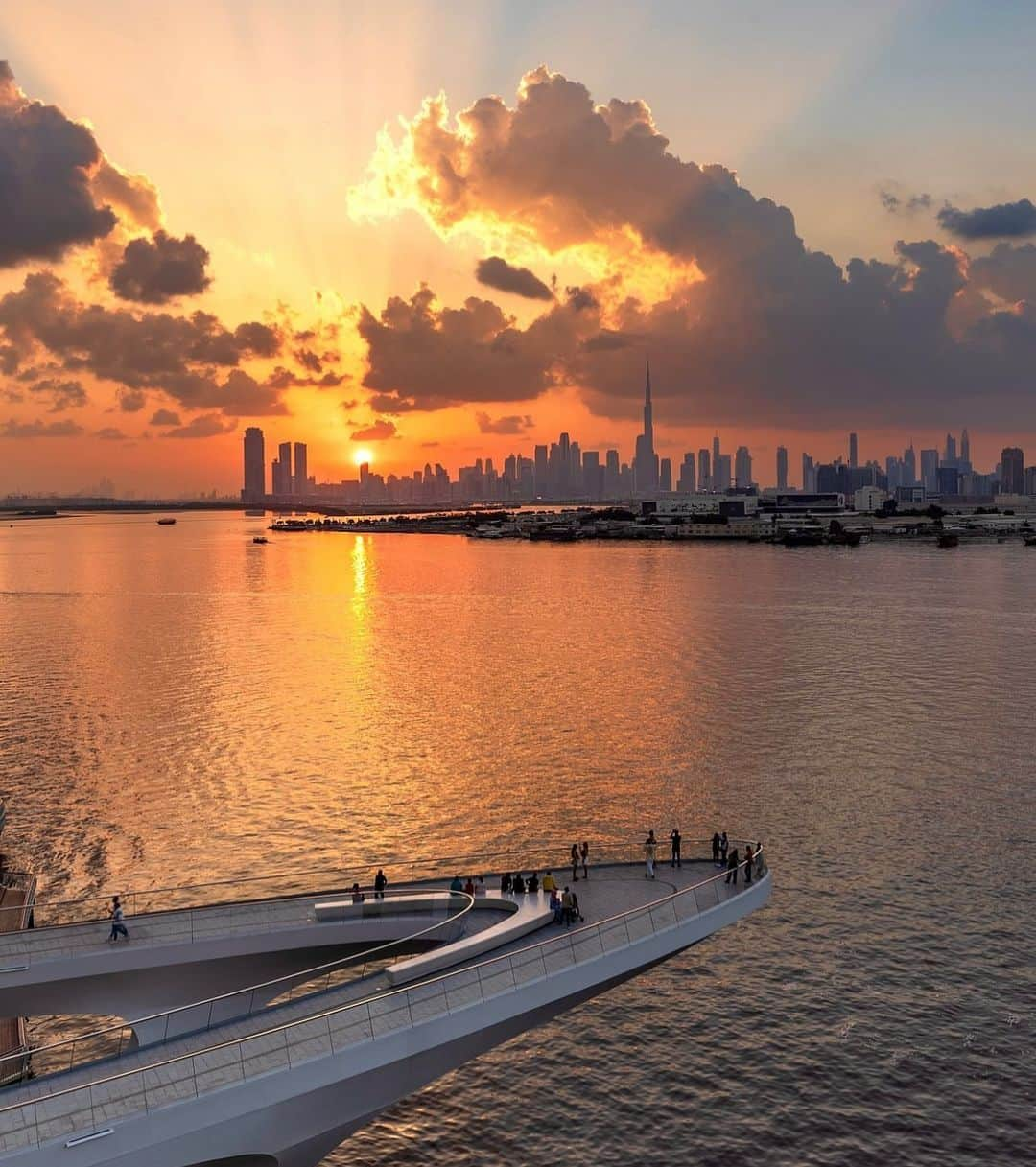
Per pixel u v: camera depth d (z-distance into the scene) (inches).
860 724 4542.3
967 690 5251.0
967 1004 2212.1
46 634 7583.7
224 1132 1355.8
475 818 3339.1
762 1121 1867.6
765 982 2330.2
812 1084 1966.0
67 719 4751.5
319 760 4023.1
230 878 2839.6
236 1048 1432.1
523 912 1798.7
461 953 1660.9
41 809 3440.0
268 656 6545.3
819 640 7012.8
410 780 3767.2
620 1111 1911.9
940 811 3368.6
